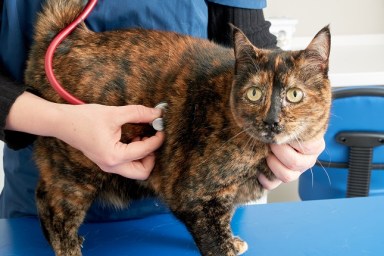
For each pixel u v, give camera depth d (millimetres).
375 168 1657
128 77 959
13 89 864
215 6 1177
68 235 1010
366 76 1987
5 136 883
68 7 992
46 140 984
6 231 1081
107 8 1053
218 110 945
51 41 964
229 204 974
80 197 1021
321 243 998
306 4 2465
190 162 931
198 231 954
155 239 1057
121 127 918
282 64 918
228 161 925
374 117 1527
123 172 887
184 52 1012
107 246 1027
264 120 892
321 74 934
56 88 901
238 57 931
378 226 1057
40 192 1025
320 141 969
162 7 1081
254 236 1028
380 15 2488
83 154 935
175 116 956
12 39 1013
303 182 1949
